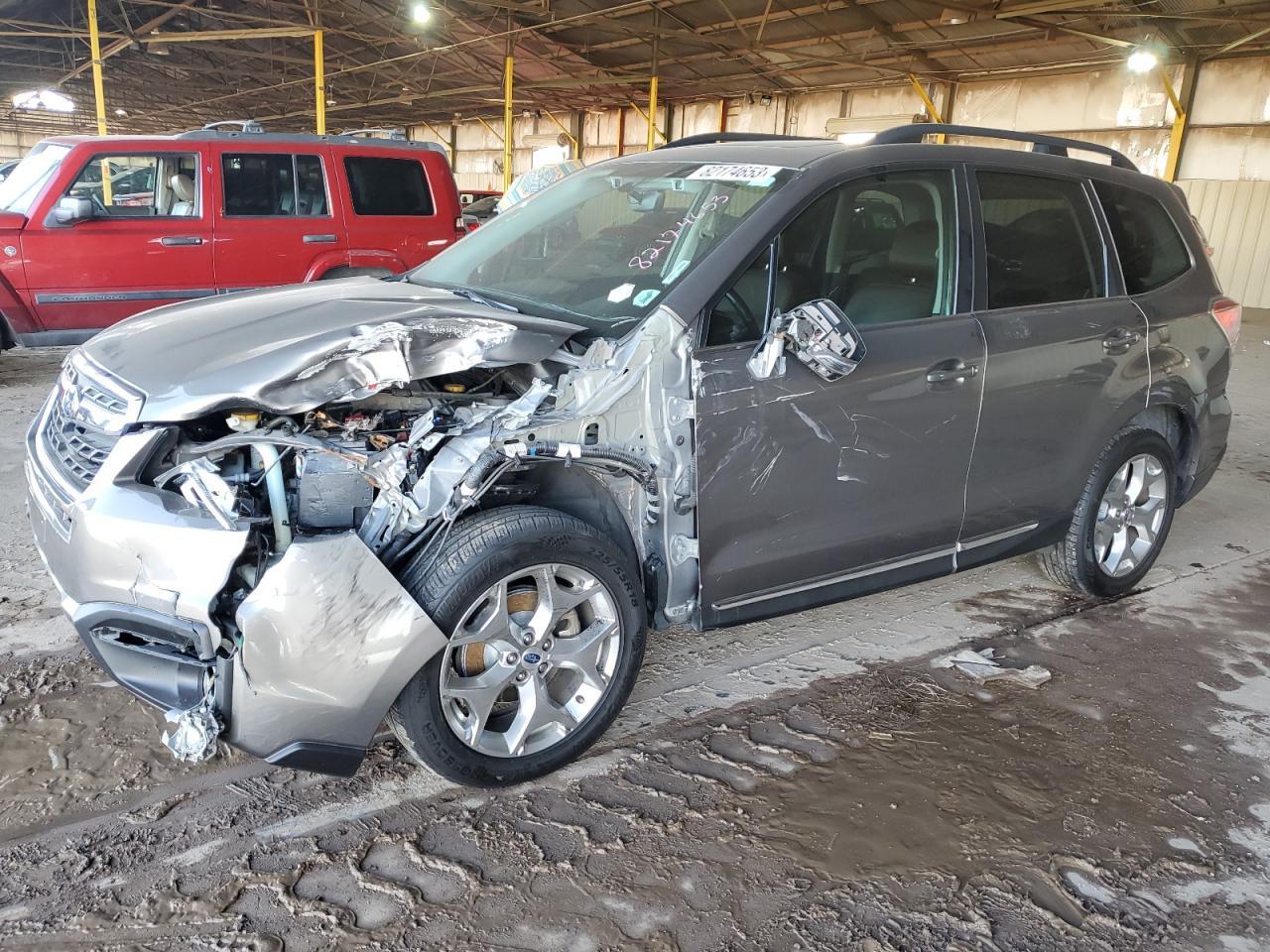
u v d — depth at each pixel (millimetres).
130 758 2793
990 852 2551
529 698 2660
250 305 3086
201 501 2262
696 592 2963
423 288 3482
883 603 4137
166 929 2156
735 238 2941
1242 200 15719
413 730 2479
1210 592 4398
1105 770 2951
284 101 33406
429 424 2477
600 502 2816
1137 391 3963
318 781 2729
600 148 28078
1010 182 3633
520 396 2744
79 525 2361
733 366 2836
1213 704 3377
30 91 28391
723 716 3170
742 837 2568
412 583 2428
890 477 3242
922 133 3479
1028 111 18422
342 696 2338
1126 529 4195
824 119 21906
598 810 2652
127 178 7891
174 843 2438
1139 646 3816
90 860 2359
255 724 2303
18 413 6684
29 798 2582
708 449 2826
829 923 2273
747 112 23641
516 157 31016
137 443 2387
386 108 33375
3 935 2109
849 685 3408
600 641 2760
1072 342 3674
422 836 2514
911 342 3211
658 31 18656
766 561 3062
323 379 2422
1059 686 3455
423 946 2146
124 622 2361
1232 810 2775
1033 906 2355
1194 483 4457
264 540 2338
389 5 21078
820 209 3109
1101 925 2303
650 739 3018
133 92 33875
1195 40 15203
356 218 8359
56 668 3260
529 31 19094
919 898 2369
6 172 10367
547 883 2363
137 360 2664
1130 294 4016
